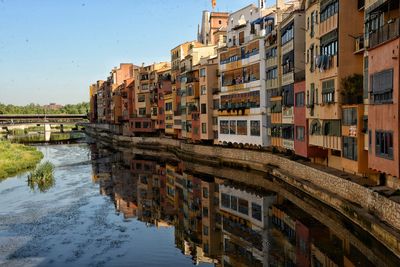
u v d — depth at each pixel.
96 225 30.81
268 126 47.88
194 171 53.56
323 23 32.72
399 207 20.08
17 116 165.62
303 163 37.22
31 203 38.16
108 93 143.38
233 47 53.94
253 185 42.34
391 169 22.62
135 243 26.48
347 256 21.52
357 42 29.80
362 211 24.09
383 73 23.41
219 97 57.94
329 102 31.44
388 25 22.55
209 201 37.53
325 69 32.31
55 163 67.81
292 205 33.28
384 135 23.44
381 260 20.80
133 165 64.19
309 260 21.80
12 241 27.16
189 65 71.19
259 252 23.83
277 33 44.53
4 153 69.06
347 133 29.23
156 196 41.66
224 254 24.09
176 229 29.84
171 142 79.06
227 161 54.53
